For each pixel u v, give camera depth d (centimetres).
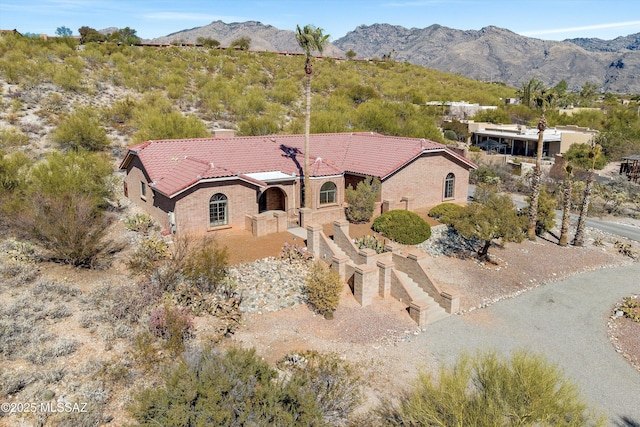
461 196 3331
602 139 5809
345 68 8481
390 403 1327
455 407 991
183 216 2338
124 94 5097
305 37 2452
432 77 10012
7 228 2230
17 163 2542
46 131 3841
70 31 9612
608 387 1477
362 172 2897
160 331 1485
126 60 6066
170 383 988
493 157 5184
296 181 2755
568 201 2736
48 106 4275
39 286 1727
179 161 2673
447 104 7712
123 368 1310
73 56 5669
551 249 2720
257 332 1634
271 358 1491
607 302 2095
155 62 6216
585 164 5012
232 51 7769
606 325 1886
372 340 1672
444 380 1054
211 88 5497
